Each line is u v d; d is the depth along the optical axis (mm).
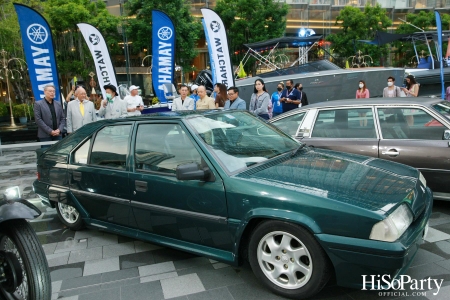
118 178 3605
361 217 2402
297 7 31219
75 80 20234
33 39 9289
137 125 3654
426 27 27734
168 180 3225
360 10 29094
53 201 4461
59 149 4395
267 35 23797
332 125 5023
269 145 3586
